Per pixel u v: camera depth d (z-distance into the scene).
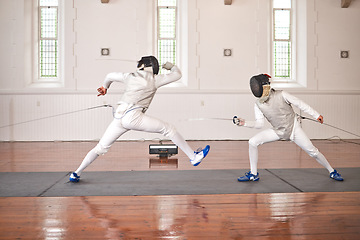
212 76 8.64
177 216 2.62
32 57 8.62
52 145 7.54
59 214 2.67
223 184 3.70
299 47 9.01
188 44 8.57
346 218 2.56
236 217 2.59
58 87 8.40
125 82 3.55
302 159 5.48
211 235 2.24
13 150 6.70
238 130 8.69
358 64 8.94
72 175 3.79
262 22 8.71
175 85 8.66
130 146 7.30
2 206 2.88
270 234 2.25
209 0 8.59
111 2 8.48
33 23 8.62
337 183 3.71
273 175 4.17
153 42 8.79
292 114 3.74
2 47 8.34
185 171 4.47
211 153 6.22
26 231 2.31
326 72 8.87
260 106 3.70
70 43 8.38
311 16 8.77
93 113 8.45
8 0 8.32
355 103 8.91
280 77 9.09
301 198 3.12
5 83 8.38
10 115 8.35
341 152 6.32
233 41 8.67
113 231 2.31
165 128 3.54
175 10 8.85
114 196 3.21
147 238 2.19
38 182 3.80
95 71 8.45
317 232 2.28
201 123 8.60
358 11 8.87
